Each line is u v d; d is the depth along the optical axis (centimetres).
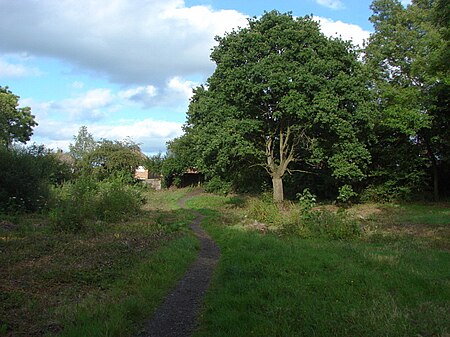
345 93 2458
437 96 2761
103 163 5316
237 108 2577
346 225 1502
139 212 2303
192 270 973
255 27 2602
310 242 1288
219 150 2508
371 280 773
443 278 813
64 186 2628
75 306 636
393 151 3188
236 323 577
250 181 3872
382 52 3125
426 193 3228
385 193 3183
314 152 2684
